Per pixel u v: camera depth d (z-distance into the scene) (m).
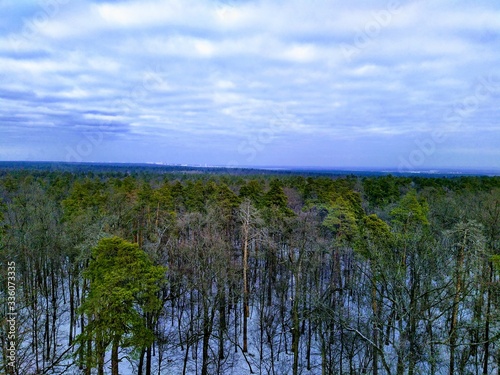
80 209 34.53
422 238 18.33
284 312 29.58
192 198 43.97
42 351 24.12
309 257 27.69
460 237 19.39
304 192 53.09
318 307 21.38
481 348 22.31
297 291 23.75
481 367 23.75
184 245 28.44
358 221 31.75
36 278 30.22
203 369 23.16
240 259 36.44
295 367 22.86
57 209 41.03
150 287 18.34
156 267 19.59
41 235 28.66
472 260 19.36
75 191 41.31
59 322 29.33
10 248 25.06
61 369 24.56
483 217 26.28
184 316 31.52
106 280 17.39
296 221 31.61
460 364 20.69
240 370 26.27
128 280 18.12
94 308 17.31
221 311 26.11
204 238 25.70
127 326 18.41
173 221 32.38
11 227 29.30
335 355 24.23
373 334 22.48
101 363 18.23
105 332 17.44
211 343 29.09
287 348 29.14
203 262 24.34
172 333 28.67
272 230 33.03
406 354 16.28
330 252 30.75
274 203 39.38
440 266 19.28
